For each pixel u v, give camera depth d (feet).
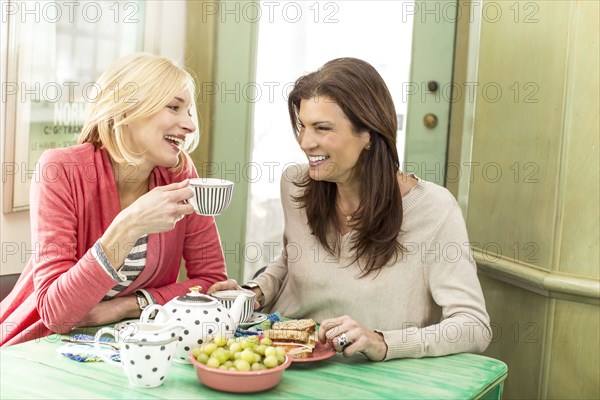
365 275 5.74
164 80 5.71
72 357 4.75
